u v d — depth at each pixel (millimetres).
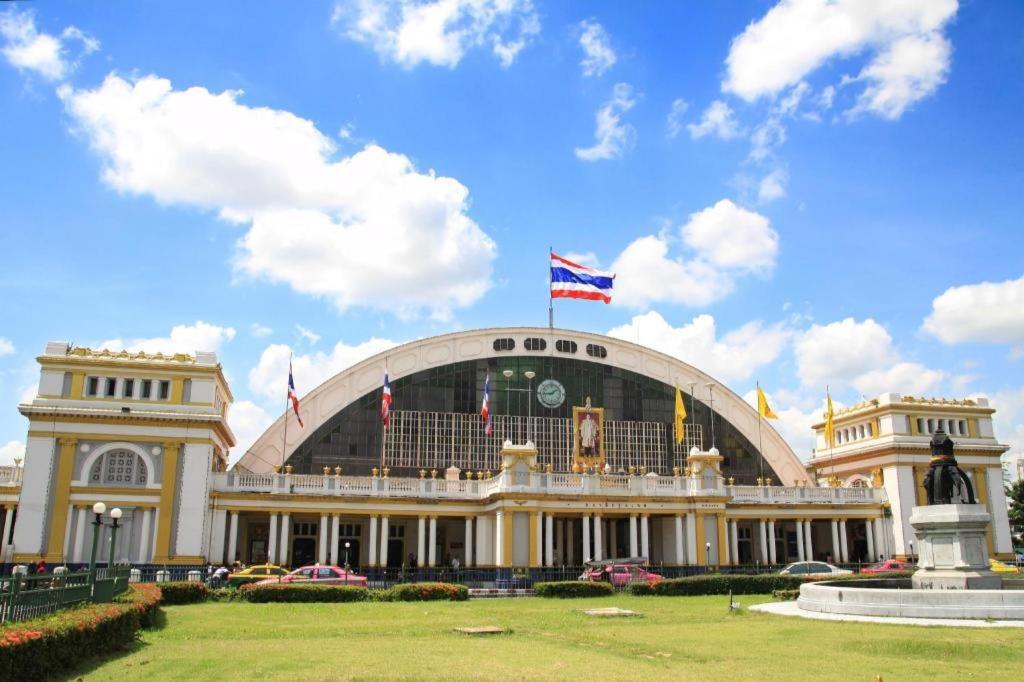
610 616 35094
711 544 70000
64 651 19641
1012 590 32688
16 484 64750
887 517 80625
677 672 20266
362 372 82250
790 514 77188
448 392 83938
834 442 92812
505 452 67625
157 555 60250
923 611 31844
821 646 25094
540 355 87000
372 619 34031
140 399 62750
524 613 36906
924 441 82688
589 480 68750
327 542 72750
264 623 32250
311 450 79188
